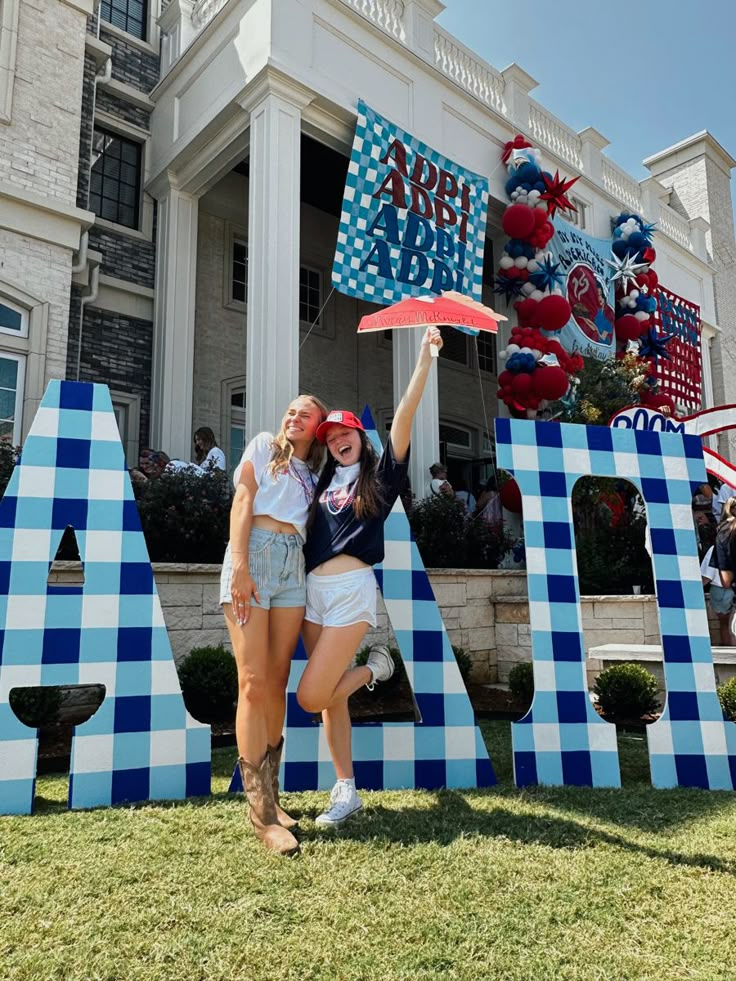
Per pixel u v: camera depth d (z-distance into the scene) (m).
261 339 7.76
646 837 2.64
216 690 4.92
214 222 11.44
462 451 15.35
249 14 8.59
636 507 9.94
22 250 7.70
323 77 8.66
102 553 3.31
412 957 1.75
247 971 1.68
